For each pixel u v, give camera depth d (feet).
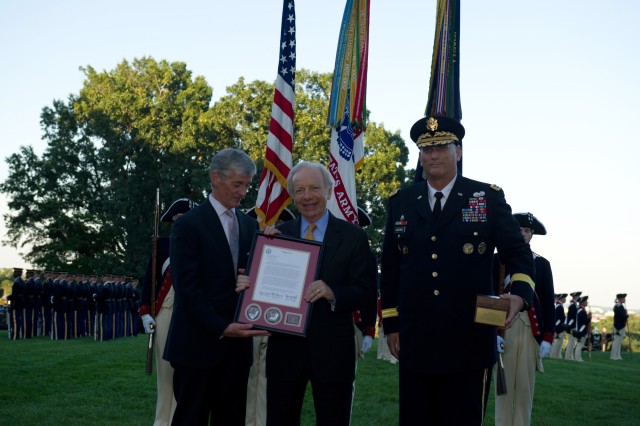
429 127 14.58
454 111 24.91
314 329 14.73
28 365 42.73
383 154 139.13
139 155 143.54
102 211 145.59
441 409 14.15
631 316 124.36
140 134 141.38
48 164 146.72
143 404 28.76
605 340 113.29
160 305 23.12
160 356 23.13
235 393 16.08
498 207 14.29
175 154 139.33
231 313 15.48
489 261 14.32
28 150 151.94
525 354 23.16
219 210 16.25
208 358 15.37
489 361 14.15
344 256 15.08
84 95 151.02
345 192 28.96
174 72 153.07
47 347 59.21
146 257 137.49
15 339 74.49
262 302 14.65
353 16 30.17
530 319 23.12
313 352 14.62
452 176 14.73
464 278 14.03
